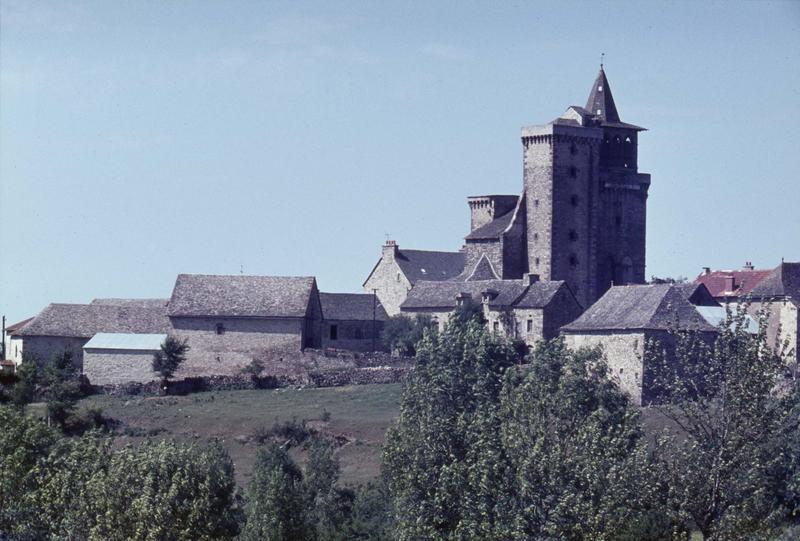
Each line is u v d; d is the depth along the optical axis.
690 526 104.69
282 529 125.81
